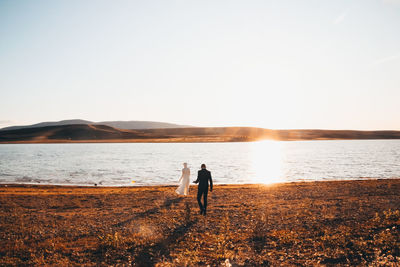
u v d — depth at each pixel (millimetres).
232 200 13133
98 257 6348
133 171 32906
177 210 10969
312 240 7176
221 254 6246
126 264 5898
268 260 6012
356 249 6402
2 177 28438
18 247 7000
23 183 24484
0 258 6352
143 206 12023
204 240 7336
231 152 73312
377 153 64438
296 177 26875
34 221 9633
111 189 19266
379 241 6617
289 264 5801
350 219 9000
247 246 6852
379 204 11453
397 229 7688
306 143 146875
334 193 14867
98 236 7668
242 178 26500
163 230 8219
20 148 106312
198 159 50406
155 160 48562
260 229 7980
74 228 8695
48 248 6949
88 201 13500
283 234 7590
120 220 9555
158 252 6520
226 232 7816
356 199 12867
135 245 6941
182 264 5789
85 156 59469
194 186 19453
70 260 6207
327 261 5891
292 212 10289
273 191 15898
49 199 14156
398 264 5344
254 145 123250
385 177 26172
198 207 11562
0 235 8109
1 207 12164
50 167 37969
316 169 33656
